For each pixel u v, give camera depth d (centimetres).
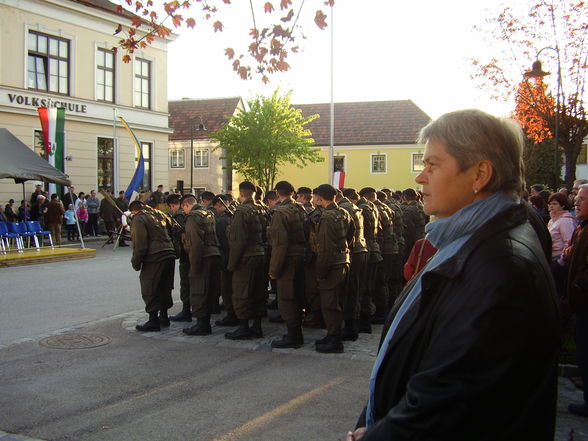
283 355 598
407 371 131
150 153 2659
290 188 642
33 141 2116
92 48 2338
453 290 120
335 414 424
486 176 132
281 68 566
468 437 110
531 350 110
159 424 403
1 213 1773
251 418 416
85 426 399
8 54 2022
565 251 503
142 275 704
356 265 657
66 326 729
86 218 2131
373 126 3806
